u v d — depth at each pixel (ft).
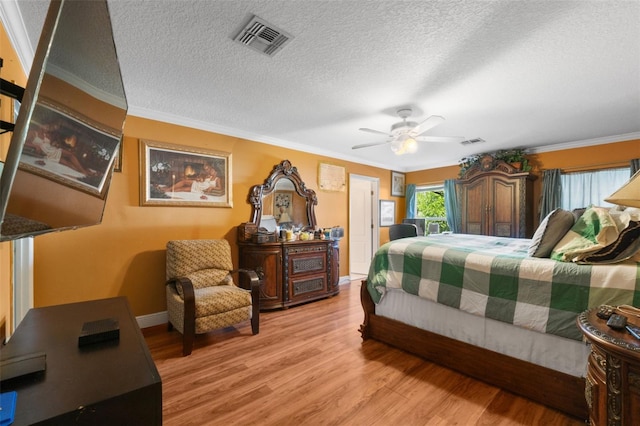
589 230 5.90
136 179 9.80
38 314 4.29
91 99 2.87
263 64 6.98
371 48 6.27
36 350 3.11
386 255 8.63
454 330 7.14
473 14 5.18
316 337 9.16
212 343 8.71
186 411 5.63
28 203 2.33
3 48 4.93
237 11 5.17
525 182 13.96
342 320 10.71
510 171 14.21
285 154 14.03
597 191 13.05
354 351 8.18
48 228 2.75
